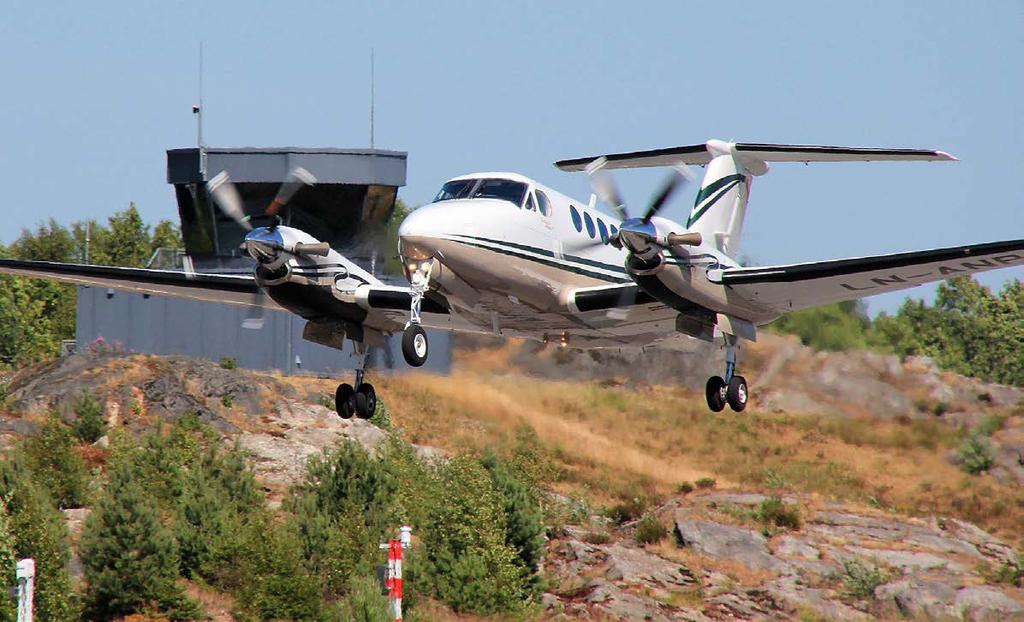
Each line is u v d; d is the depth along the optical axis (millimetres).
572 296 73125
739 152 86938
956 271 69938
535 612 102438
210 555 101562
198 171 146875
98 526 97375
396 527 111688
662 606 106562
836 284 72188
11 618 83250
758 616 107062
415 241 66125
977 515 137625
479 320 74875
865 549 124062
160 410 134500
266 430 135625
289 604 94562
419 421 142875
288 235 71125
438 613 98312
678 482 143750
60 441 119000
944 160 80750
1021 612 108375
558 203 72250
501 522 107000
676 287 70688
